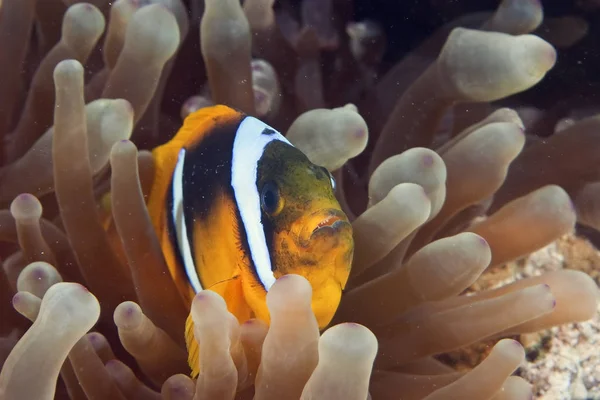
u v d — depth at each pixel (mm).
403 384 344
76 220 343
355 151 350
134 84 365
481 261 331
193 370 319
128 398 330
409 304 344
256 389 309
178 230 344
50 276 325
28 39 388
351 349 283
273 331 297
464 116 411
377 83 444
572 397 384
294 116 423
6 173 365
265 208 323
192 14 422
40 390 290
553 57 364
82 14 371
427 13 467
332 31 444
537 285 329
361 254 345
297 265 319
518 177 410
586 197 404
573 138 407
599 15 448
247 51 385
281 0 443
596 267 406
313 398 287
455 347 342
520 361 314
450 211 371
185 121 350
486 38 374
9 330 351
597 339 388
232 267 331
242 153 330
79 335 292
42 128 382
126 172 332
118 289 351
